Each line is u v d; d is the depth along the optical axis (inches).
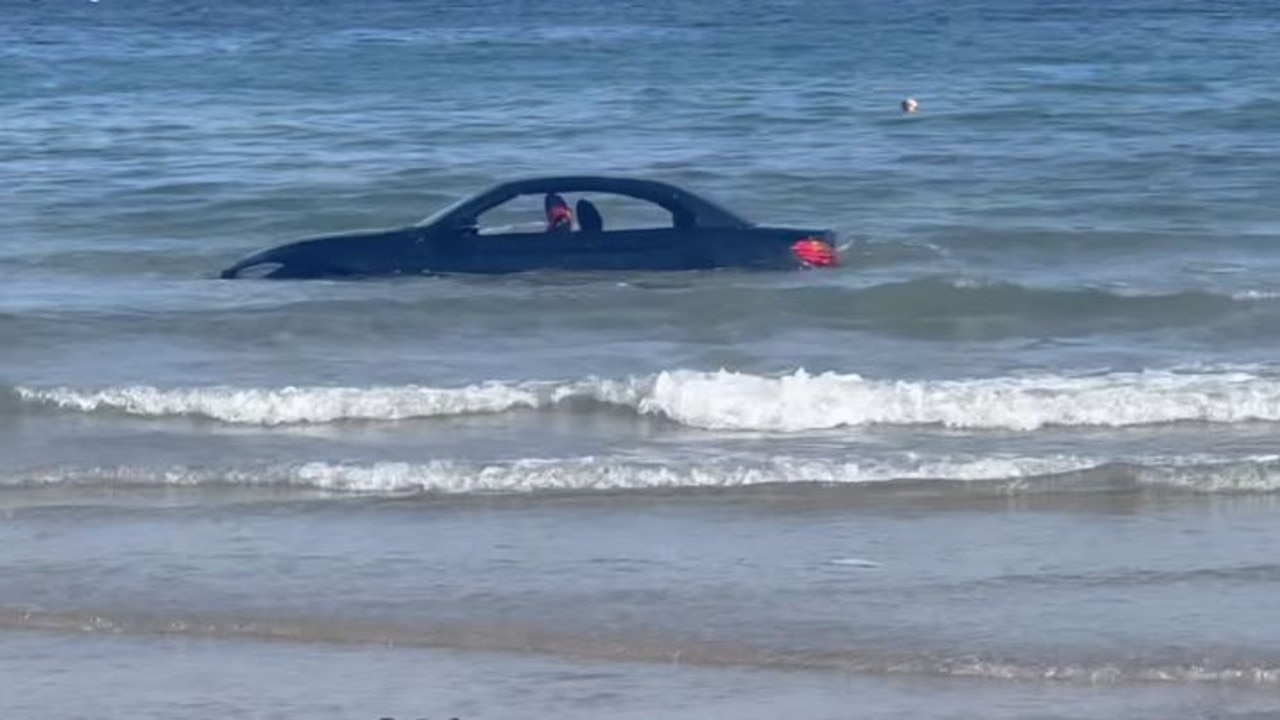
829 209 2844.5
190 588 1234.0
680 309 2048.5
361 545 1314.0
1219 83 4982.8
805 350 1908.2
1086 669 1098.1
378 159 3516.2
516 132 3978.8
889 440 1565.0
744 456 1513.3
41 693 1077.8
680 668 1112.2
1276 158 3373.5
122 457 1529.3
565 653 1135.6
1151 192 2965.1
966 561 1273.4
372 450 1552.7
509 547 1307.8
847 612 1184.8
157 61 6274.6
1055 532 1331.2
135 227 2709.2
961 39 7190.0
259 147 3732.8
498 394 1662.2
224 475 1454.2
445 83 5270.7
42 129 4097.0
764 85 5132.9
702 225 2199.8
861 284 2111.2
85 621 1184.8
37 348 1911.9
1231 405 1617.9
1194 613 1176.8
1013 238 2519.7
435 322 2005.4
